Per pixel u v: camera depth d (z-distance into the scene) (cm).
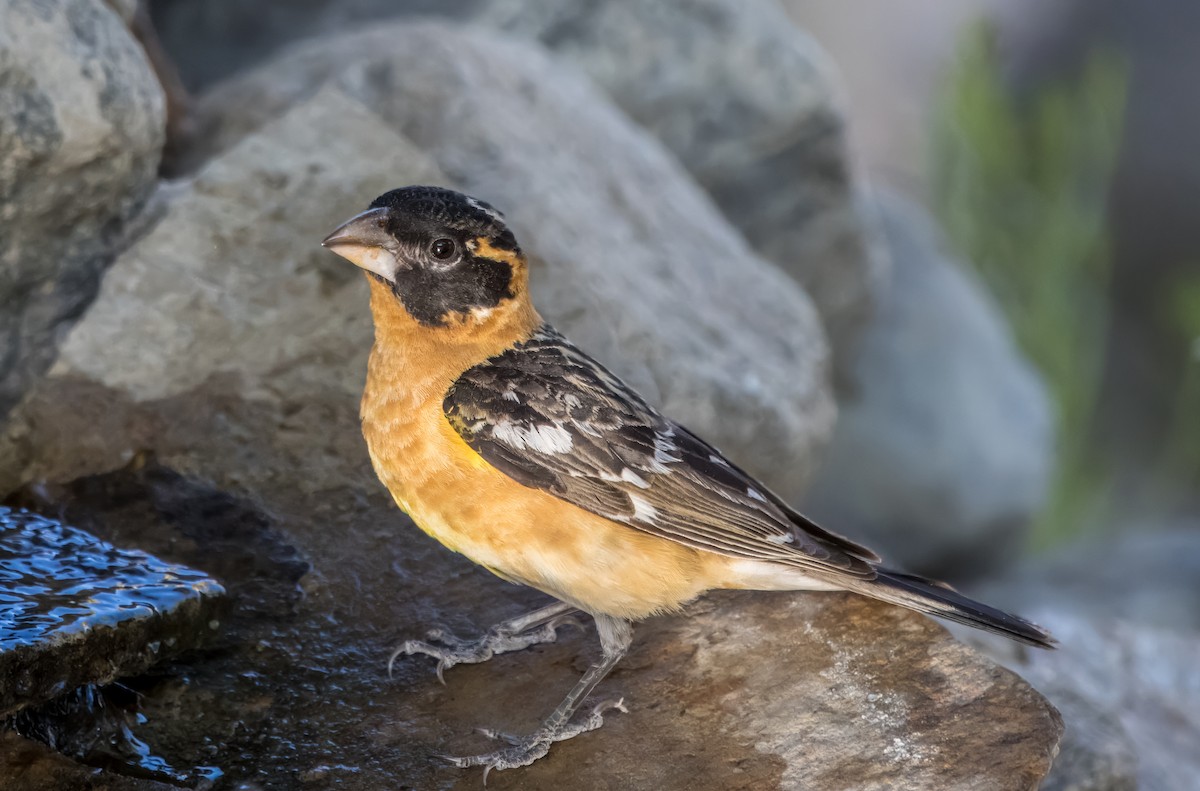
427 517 863
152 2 1814
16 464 1027
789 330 1456
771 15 1866
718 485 863
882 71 3797
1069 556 2234
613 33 1788
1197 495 2984
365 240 852
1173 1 3722
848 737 816
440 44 1449
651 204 1488
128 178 1095
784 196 1861
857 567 866
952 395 2033
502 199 1293
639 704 853
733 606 934
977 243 2556
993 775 783
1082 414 2548
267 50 1841
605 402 864
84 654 796
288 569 982
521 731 840
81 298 1088
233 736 833
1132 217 3528
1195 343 2983
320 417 1088
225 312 1105
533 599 975
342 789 795
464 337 865
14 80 987
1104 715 1215
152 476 1041
